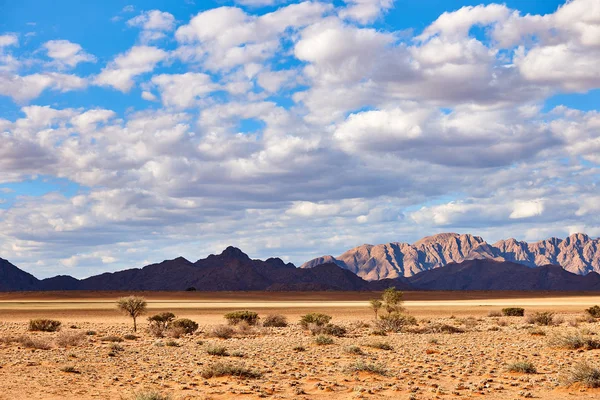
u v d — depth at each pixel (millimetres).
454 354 27672
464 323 56094
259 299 164125
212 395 17859
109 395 17781
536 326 48938
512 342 33500
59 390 18562
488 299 162375
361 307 103188
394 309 64062
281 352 29375
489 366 23391
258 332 45844
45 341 35656
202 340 39750
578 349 28281
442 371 22203
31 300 158125
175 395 17766
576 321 52406
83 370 23266
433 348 30500
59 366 24609
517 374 21234
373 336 41125
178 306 110812
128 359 27141
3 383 19844
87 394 17938
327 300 160000
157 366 24547
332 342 33875
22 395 17703
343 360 26016
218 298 168875
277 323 56562
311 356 27500
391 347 31078
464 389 18406
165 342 36125
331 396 17641
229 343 35844
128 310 51500
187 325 47281
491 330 46438
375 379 20406
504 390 18172
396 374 21422
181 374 22109
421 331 45906
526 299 160375
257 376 21219
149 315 79625
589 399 16641
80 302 136125
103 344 36750
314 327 44031
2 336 41906
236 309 95938
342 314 80688
